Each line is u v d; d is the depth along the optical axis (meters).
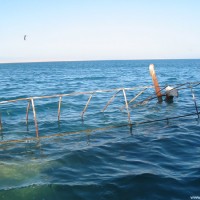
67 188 6.84
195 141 10.53
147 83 38.59
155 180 7.07
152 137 11.20
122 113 16.61
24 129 13.67
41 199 6.44
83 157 9.05
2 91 30.95
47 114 17.08
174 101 20.08
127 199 6.29
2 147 10.72
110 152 9.52
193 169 7.71
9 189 6.83
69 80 48.75
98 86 35.56
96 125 13.98
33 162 8.84
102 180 7.22
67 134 11.60
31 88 34.44
